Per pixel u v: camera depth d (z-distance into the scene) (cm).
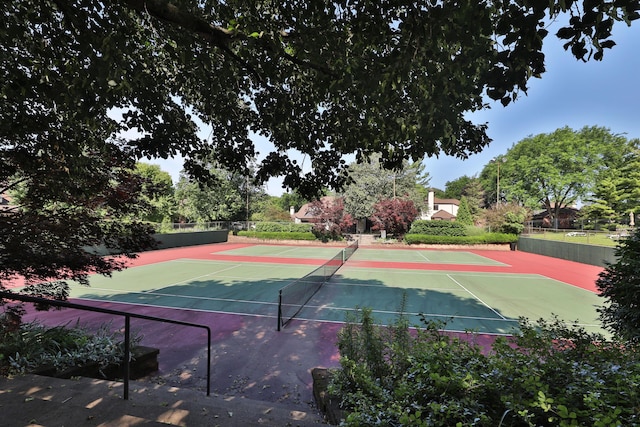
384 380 328
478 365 236
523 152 4575
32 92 334
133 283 1368
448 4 192
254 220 4322
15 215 433
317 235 3522
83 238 482
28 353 438
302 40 276
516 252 2881
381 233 3544
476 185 5706
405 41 224
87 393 322
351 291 1252
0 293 229
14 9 308
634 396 159
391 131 283
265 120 438
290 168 488
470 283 1425
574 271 1784
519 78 193
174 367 578
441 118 253
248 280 1451
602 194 3186
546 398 162
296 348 669
